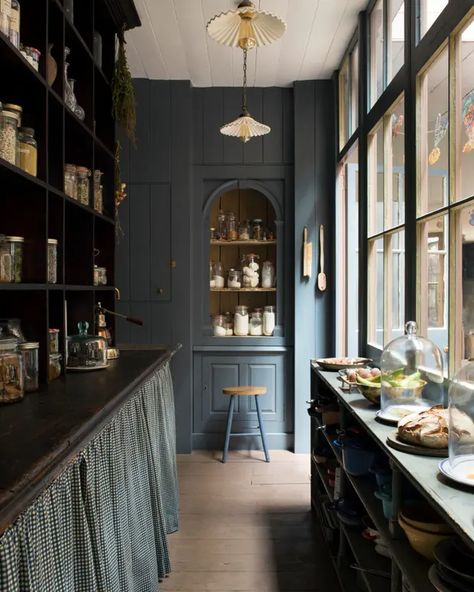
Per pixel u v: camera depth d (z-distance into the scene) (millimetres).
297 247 4551
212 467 4215
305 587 2508
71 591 1237
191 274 4602
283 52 3951
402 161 2658
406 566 1447
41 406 1551
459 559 1292
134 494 1980
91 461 1428
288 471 4113
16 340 1708
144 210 4547
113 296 2990
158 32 3609
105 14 2756
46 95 1952
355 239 4207
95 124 2930
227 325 4797
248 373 4695
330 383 2697
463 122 2006
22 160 1874
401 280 2721
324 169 4516
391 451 1577
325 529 2879
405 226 2469
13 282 1897
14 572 926
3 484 901
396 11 2820
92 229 2588
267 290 4738
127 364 2516
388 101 2797
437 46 2125
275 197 4664
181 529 3119
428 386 2059
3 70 1789
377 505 1951
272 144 4625
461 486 1270
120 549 1646
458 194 2031
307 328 4539
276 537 3014
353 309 4219
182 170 4531
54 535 1137
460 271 2012
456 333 2033
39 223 1967
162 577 2535
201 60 4098
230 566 2697
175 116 4512
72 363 2293
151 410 2504
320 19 3445
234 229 4809
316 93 4516
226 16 2688
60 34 2141
